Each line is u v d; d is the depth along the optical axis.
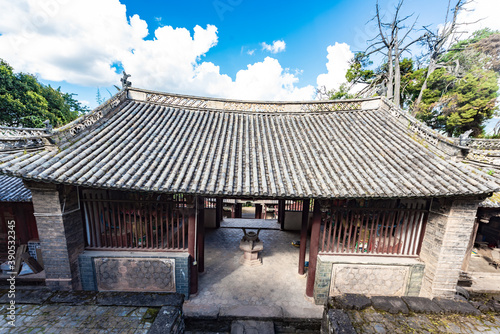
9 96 20.14
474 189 4.95
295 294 7.04
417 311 5.28
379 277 6.48
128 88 9.11
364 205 6.85
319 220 6.38
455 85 17.28
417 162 6.10
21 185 7.88
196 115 9.12
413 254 6.68
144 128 7.50
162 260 6.38
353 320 5.07
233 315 6.11
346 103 9.68
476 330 4.90
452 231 5.73
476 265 9.02
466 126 16.91
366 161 6.37
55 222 5.61
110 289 6.50
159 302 5.33
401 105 23.20
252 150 7.17
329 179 5.66
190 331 6.16
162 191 4.98
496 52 17.67
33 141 5.89
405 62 21.72
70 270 5.89
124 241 6.93
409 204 6.85
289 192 5.20
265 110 9.87
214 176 5.56
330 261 6.33
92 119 6.96
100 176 4.97
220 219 12.77
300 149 7.32
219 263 8.80
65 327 4.67
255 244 8.78
